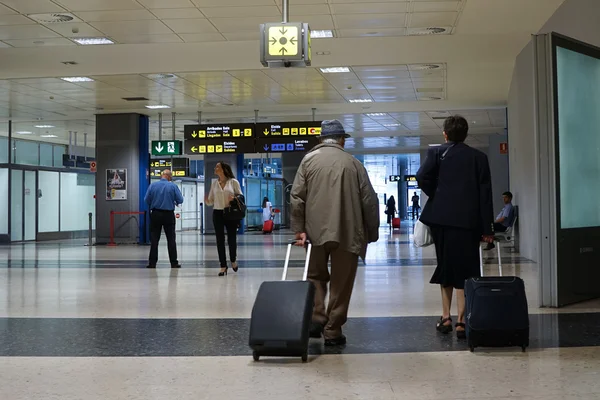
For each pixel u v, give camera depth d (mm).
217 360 4746
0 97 18594
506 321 4844
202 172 40625
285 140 20000
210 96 18672
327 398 3742
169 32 12039
